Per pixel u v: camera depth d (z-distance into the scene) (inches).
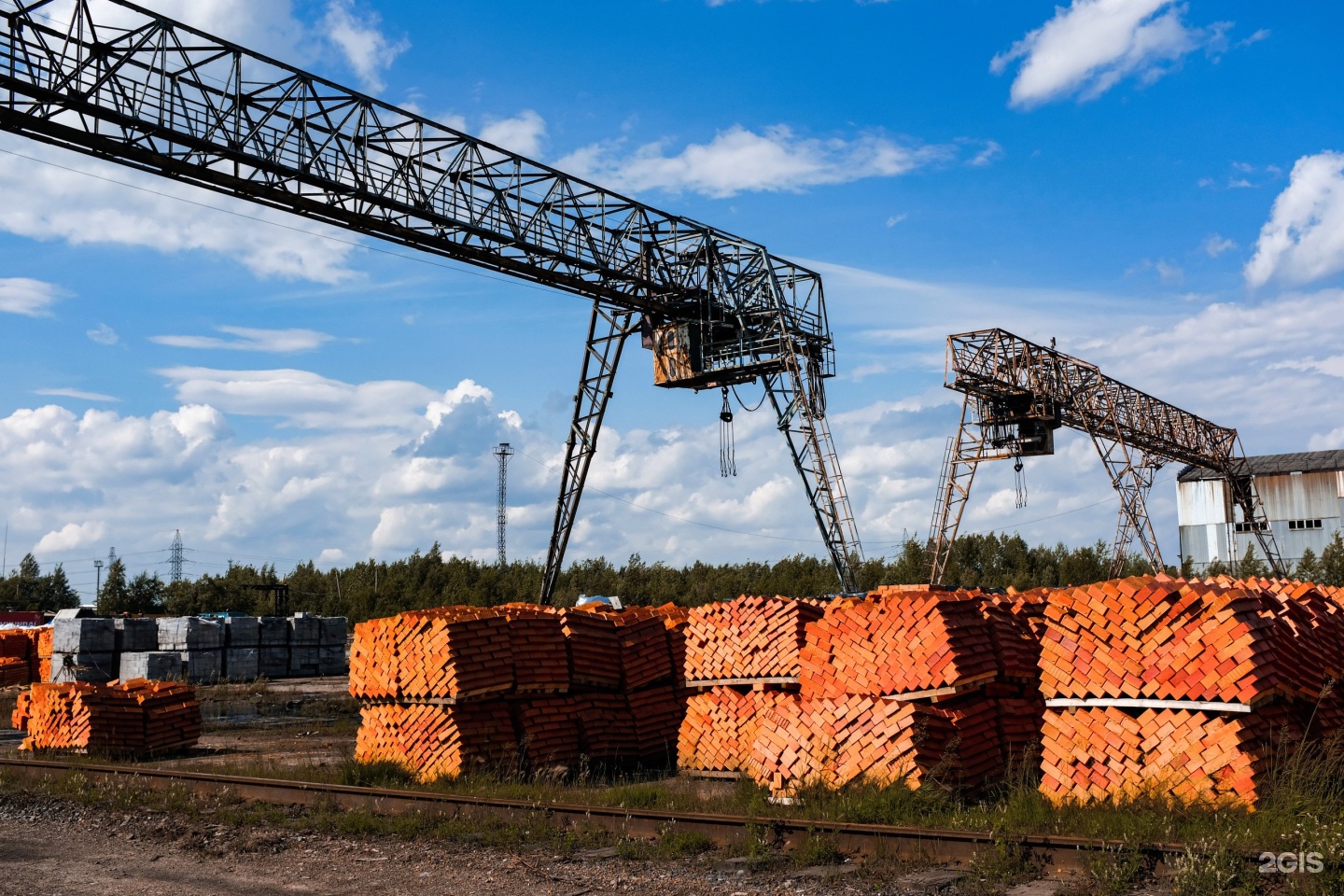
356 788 465.7
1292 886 266.2
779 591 2659.9
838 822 363.6
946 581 2576.3
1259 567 2089.1
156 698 764.0
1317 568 2063.2
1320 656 421.1
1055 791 402.0
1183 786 370.0
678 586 2923.2
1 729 967.6
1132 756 386.6
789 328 1368.1
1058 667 409.7
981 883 293.6
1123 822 341.1
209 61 895.7
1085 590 407.2
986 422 1603.1
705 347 1366.9
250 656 1647.4
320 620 1811.0
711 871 327.3
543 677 614.5
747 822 361.4
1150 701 385.1
